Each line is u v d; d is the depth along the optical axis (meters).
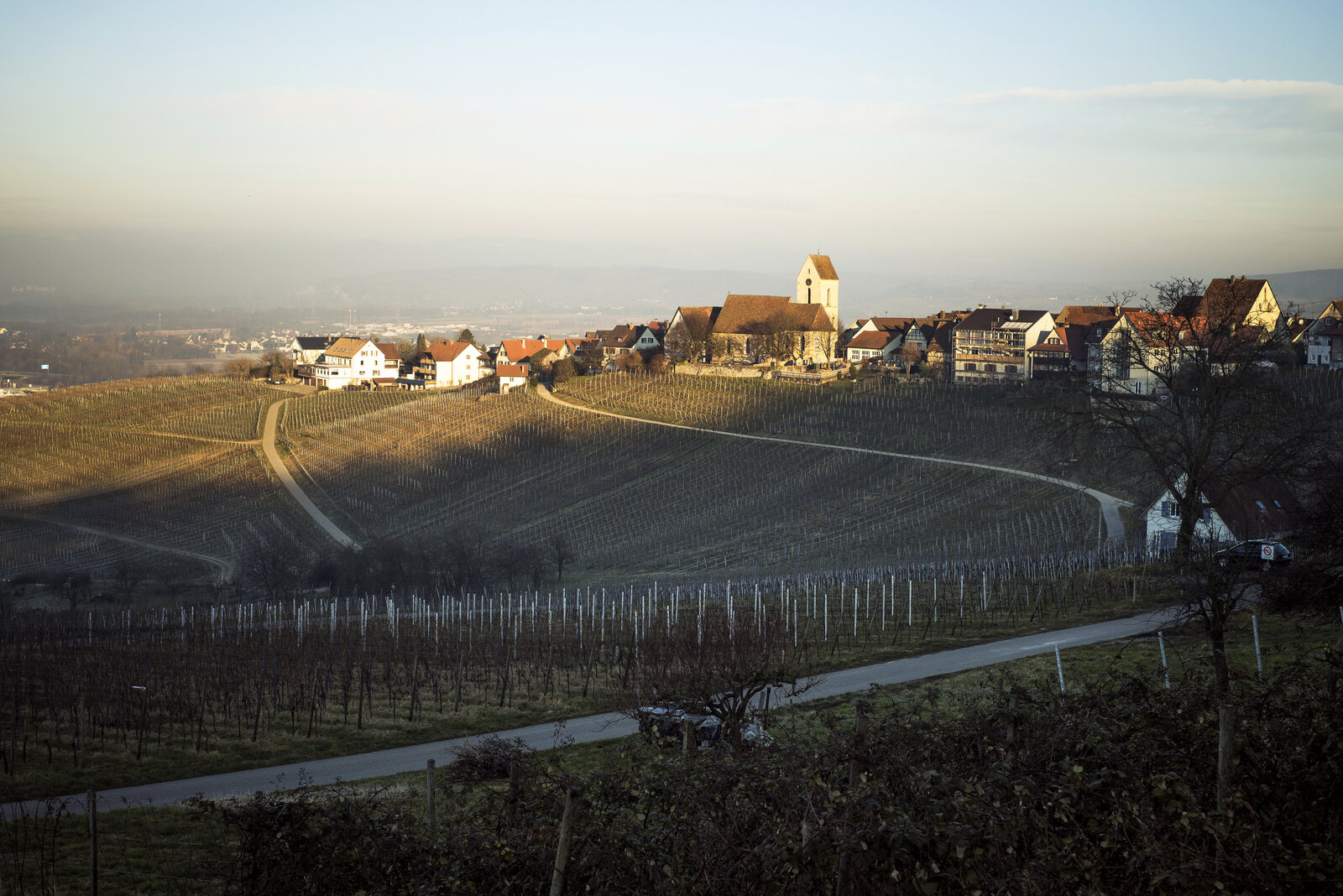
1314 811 11.73
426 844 13.59
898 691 32.88
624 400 147.38
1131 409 47.19
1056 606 46.91
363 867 13.27
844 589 58.59
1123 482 84.38
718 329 174.50
